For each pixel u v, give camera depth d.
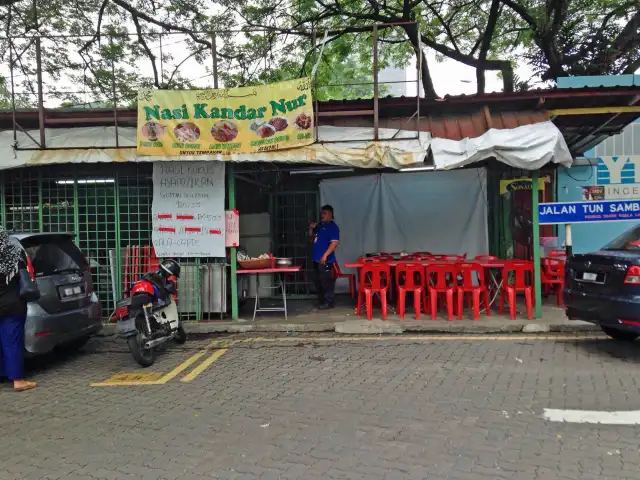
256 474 3.47
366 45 17.23
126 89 10.46
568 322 7.74
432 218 10.93
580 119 8.54
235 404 4.83
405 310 9.13
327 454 3.74
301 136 7.64
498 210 10.95
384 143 7.59
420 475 3.40
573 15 14.90
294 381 5.48
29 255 6.14
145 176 8.77
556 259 9.20
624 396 4.77
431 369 5.76
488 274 9.41
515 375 5.47
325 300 9.45
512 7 13.98
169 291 7.01
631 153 11.12
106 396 5.21
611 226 11.12
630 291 5.83
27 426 4.46
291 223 11.15
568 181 11.11
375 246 11.09
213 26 12.33
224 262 8.60
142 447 3.95
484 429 4.11
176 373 5.98
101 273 8.84
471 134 7.88
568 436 3.96
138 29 12.45
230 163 8.33
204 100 7.70
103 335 8.17
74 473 3.56
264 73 13.16
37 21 11.59
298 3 14.01
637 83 10.70
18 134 8.16
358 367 5.94
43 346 5.91
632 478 3.32
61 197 8.89
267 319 8.58
